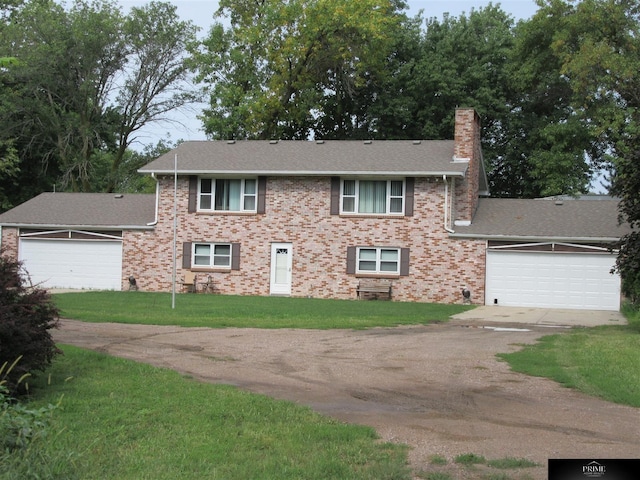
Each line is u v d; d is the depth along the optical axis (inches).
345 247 1179.3
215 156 1252.5
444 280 1140.5
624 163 721.0
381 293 1162.0
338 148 1261.1
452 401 401.7
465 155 1171.9
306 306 967.0
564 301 1091.9
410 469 277.3
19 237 1293.1
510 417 365.4
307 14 1695.4
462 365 518.3
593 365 512.1
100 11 1760.6
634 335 708.0
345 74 1795.0
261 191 1207.6
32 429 281.4
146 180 2160.4
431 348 601.6
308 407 376.8
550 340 660.1
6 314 372.8
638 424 353.1
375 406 387.9
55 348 413.1
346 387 437.4
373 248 1171.9
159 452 295.4
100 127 1813.5
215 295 1157.7
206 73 1792.6
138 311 847.1
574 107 1536.7
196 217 1227.2
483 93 1747.0
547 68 1673.2
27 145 1733.5
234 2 1840.6
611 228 1091.9
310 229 1191.6
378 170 1144.8
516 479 265.4
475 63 1796.3
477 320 867.4
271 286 1203.2
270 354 557.0
